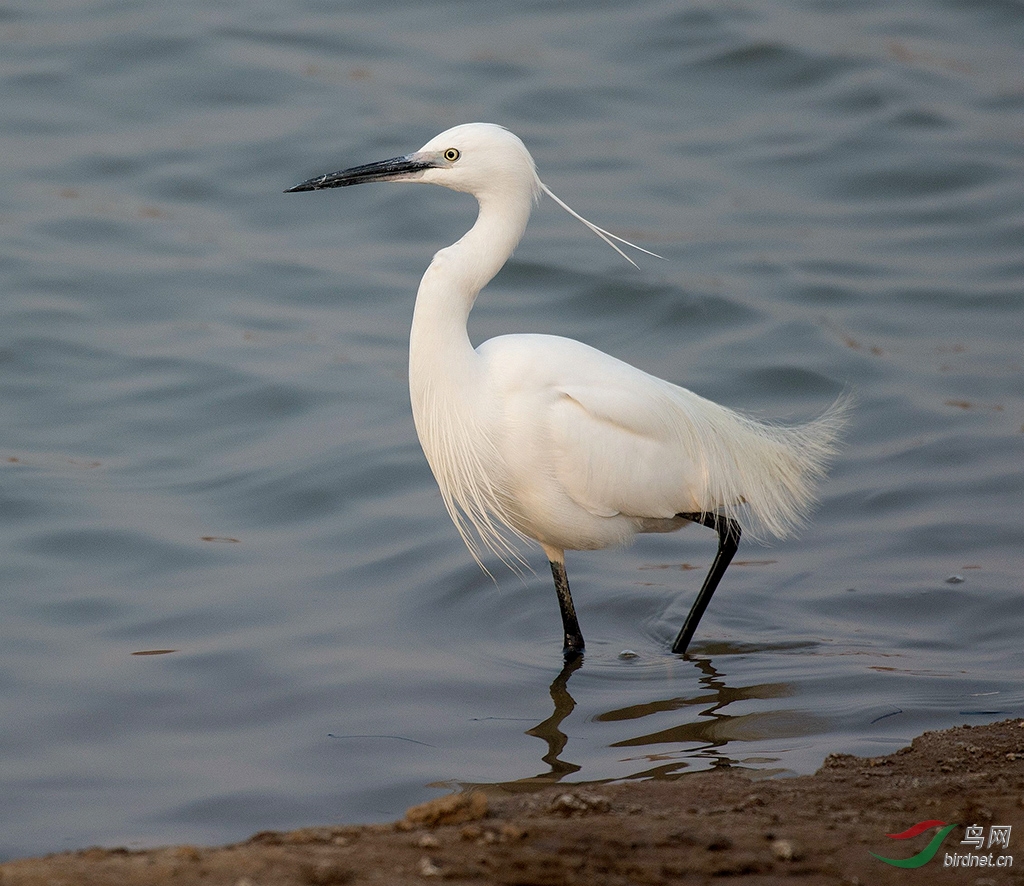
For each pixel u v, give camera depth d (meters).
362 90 23.08
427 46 24.95
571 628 9.95
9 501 12.27
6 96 22.12
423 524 12.29
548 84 23.52
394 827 6.30
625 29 25.72
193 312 16.98
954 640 10.06
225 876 5.39
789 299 17.50
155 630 10.16
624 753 8.20
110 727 8.67
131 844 7.18
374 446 13.76
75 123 21.61
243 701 9.04
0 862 6.95
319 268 18.28
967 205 20.19
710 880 5.64
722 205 20.23
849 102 23.25
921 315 17.12
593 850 5.88
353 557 11.66
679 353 16.33
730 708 8.91
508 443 9.36
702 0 26.83
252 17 25.55
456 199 20.59
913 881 5.70
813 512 12.41
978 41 25.86
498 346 9.62
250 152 20.97
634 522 10.03
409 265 18.66
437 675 9.48
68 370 15.28
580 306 17.70
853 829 6.29
